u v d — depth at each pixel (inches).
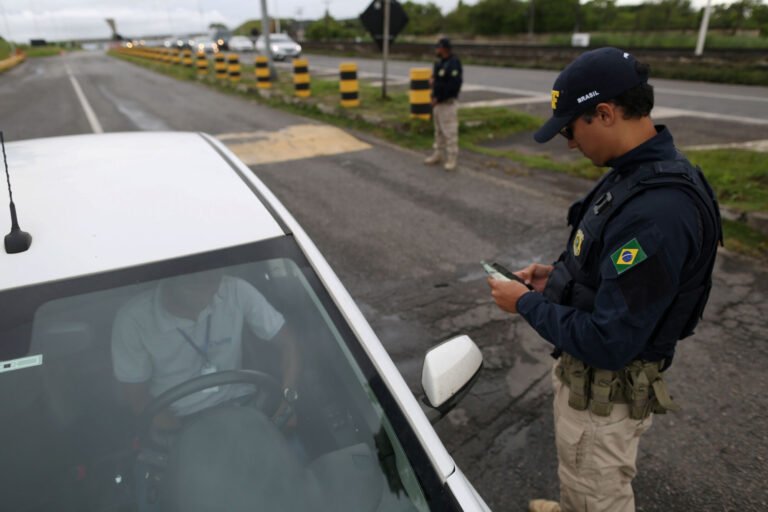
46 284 58.2
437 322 141.7
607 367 55.2
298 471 53.8
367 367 58.3
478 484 93.4
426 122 369.1
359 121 416.2
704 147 313.0
